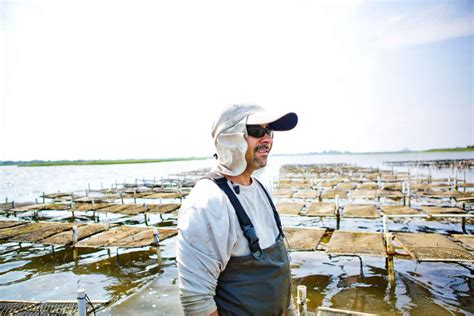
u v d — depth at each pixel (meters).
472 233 13.81
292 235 10.29
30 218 21.61
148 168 114.75
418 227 15.16
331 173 44.16
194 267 1.51
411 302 7.81
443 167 57.16
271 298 1.66
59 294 9.09
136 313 7.13
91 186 45.41
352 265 10.26
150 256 12.02
